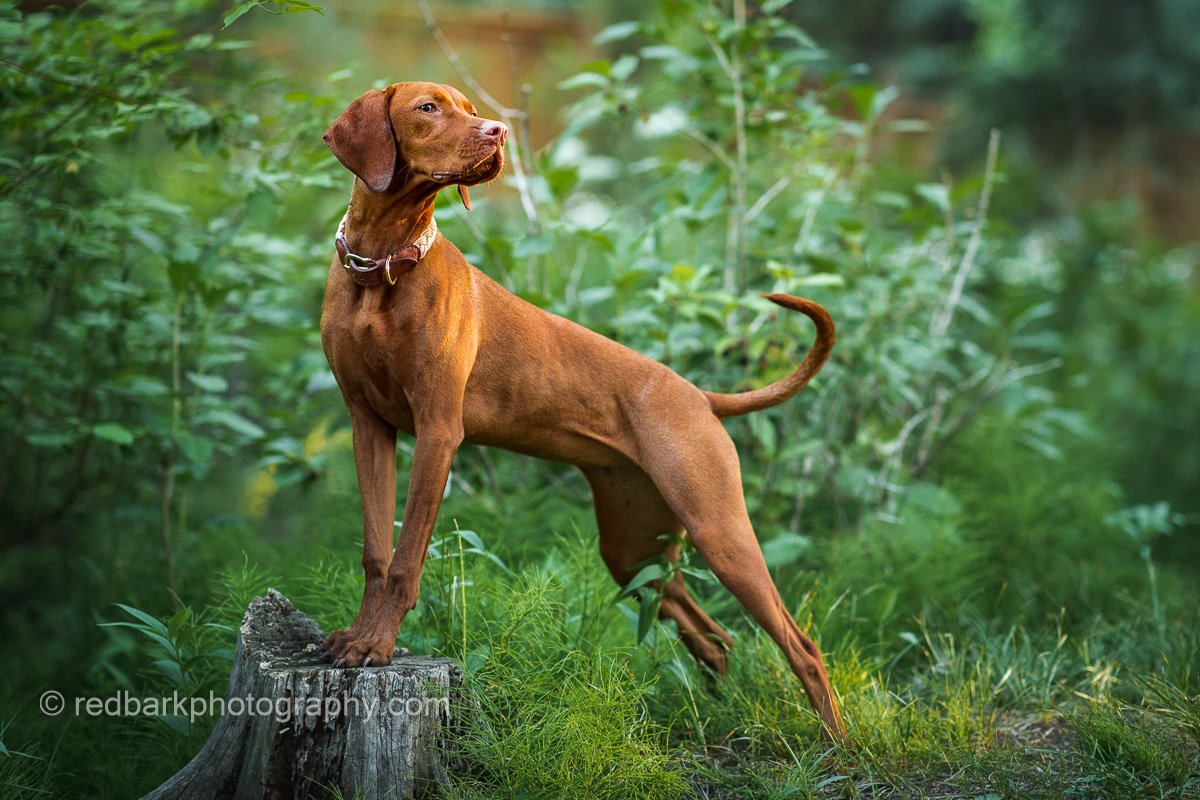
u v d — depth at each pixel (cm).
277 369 1115
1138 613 953
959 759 670
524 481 1041
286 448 999
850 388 1095
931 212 1115
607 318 1177
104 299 969
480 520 944
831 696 698
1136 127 2433
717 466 693
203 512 1190
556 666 668
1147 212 2512
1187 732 696
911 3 2969
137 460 1049
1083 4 2442
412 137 586
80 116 877
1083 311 1834
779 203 1507
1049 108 2394
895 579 953
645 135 1111
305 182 888
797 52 1066
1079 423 1204
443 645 695
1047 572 1072
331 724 591
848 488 1072
